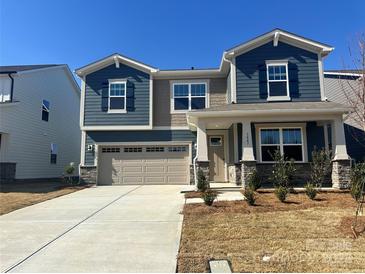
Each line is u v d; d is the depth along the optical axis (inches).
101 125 620.7
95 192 498.9
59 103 870.4
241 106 504.1
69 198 438.3
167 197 430.3
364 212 298.2
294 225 261.4
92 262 193.9
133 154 627.2
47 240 239.0
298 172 491.2
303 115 469.7
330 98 681.0
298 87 541.6
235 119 475.2
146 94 628.4
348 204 334.3
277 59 550.6
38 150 758.5
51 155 820.0
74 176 852.6
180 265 187.9
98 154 623.5
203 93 641.0
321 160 453.4
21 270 182.2
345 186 443.5
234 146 537.3
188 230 255.6
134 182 619.2
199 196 419.5
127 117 622.5
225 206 334.3
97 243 230.7
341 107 455.8
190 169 615.5
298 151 524.4
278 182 423.2
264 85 544.1
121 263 191.9
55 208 363.9
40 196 453.4
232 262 190.9
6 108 649.0
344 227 252.5
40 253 210.5
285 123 531.8
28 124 720.3
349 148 636.1
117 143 625.3
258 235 239.5
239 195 414.9
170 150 627.2
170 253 208.1
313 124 528.4
